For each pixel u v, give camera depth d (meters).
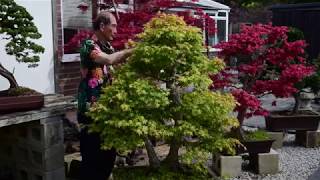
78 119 3.66
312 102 9.80
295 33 7.75
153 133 3.01
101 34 3.65
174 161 3.40
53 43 6.12
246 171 5.15
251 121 8.17
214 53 6.64
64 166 4.21
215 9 13.25
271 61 5.18
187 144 3.37
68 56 6.47
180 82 3.20
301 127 6.27
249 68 4.95
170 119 3.24
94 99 3.53
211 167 5.15
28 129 4.04
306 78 7.31
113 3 5.42
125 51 3.35
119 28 4.78
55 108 3.90
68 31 6.70
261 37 5.23
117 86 3.11
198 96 3.23
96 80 3.53
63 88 6.45
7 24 3.68
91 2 6.71
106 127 3.10
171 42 3.18
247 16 19.98
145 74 3.30
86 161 3.70
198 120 3.24
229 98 3.37
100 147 3.36
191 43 3.25
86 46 3.48
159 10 5.39
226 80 4.94
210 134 3.30
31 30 3.73
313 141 6.30
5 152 4.41
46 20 5.98
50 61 6.08
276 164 5.06
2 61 5.28
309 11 11.75
